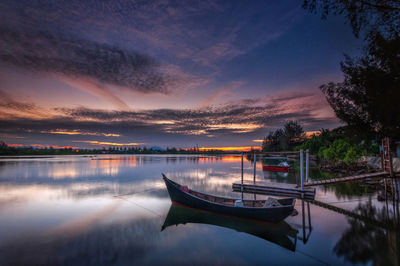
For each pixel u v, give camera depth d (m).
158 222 11.94
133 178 31.25
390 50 5.14
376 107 5.73
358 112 6.66
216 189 22.83
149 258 7.98
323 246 8.63
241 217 12.07
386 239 8.91
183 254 8.27
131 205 15.55
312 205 14.79
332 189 20.61
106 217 12.77
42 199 17.48
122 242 9.33
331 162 43.88
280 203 12.20
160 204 15.81
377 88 5.58
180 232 10.50
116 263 7.57
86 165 56.44
